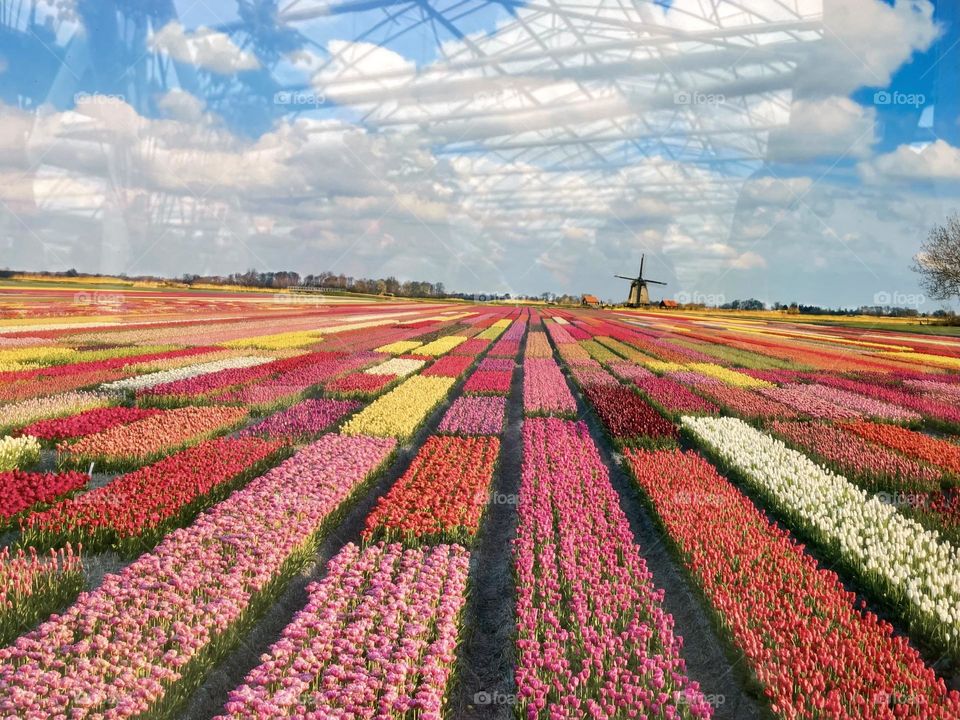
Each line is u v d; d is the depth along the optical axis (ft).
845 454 37.88
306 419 44.06
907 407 54.60
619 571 22.67
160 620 18.76
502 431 43.55
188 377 57.82
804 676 16.44
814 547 26.63
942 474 34.55
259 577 20.97
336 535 26.84
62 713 14.58
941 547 23.99
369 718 15.11
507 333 125.49
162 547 23.11
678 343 108.78
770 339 120.06
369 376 62.49
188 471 30.83
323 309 188.44
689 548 24.21
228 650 18.20
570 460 36.81
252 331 105.50
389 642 18.19
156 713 15.19
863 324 168.45
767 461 36.04
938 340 120.47
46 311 118.52
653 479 32.53
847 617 19.39
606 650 18.08
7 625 17.81
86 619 18.29
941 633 19.35
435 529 26.08
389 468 36.17
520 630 18.84
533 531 26.68
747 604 20.15
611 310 273.75
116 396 49.80
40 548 23.38
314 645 17.69
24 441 33.83
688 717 15.76
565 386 61.52
